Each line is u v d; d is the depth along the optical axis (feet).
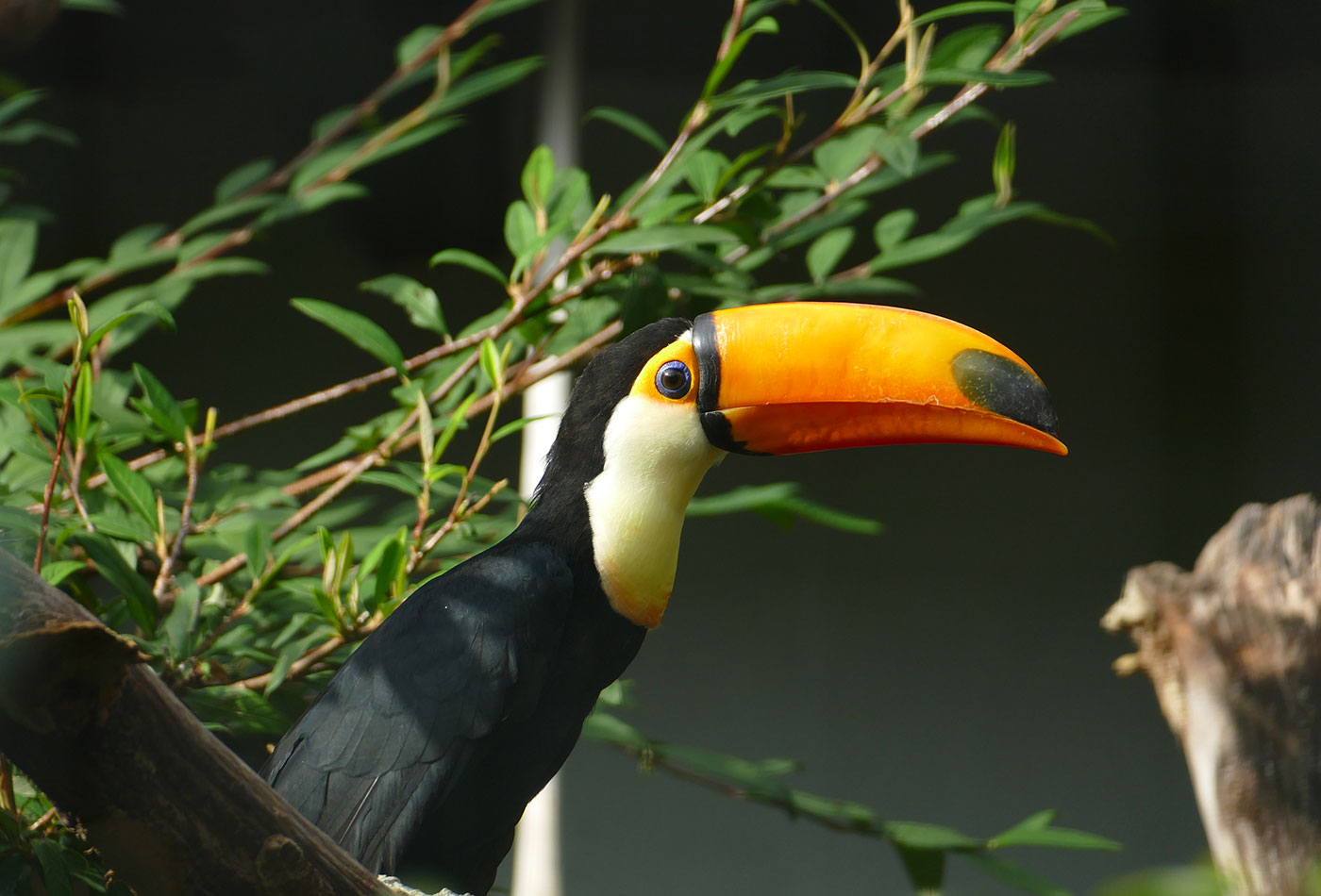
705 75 42.75
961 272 49.78
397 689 16.20
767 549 48.11
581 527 17.24
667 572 17.39
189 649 16.16
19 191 44.52
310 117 41.68
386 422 20.36
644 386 17.22
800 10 38.34
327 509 21.72
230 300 46.68
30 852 14.16
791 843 45.16
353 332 17.93
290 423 46.16
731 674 46.96
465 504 18.43
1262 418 49.16
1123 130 49.21
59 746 10.04
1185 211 49.57
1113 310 49.70
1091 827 45.85
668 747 19.66
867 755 46.32
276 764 16.40
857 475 49.03
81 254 44.88
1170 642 17.43
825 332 17.69
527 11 37.27
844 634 47.42
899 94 18.70
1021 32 18.92
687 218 19.90
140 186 45.06
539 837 25.98
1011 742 46.83
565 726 17.38
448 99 23.29
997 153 20.54
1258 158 49.29
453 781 16.06
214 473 20.12
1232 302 49.55
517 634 16.35
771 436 17.54
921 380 17.66
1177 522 48.73
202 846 10.87
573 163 31.48
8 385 16.65
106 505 18.02
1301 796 16.07
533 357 20.54
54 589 9.73
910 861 20.40
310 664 17.57
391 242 44.16
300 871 11.24
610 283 19.99
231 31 39.34
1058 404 49.44
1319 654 16.58
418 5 37.81
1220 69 47.37
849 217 20.58
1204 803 16.80
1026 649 47.55
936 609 47.80
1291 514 17.70
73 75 42.22
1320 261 49.14
